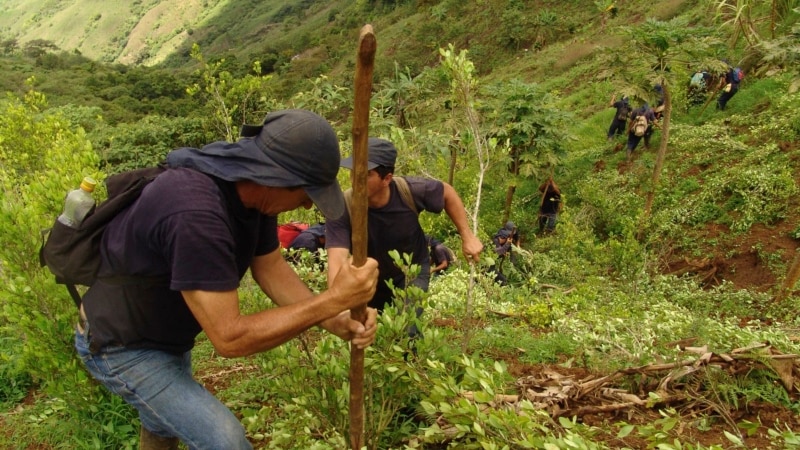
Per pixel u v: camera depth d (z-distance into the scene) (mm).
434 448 3025
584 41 29125
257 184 2080
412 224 3633
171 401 2297
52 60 96125
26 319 3348
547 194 12203
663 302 6641
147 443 2648
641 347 4066
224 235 2033
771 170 10141
